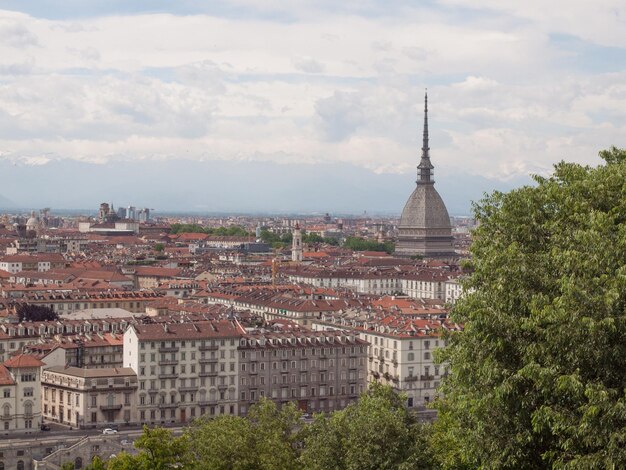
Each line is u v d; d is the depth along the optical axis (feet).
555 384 530.27
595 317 522.47
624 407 498.28
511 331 573.74
